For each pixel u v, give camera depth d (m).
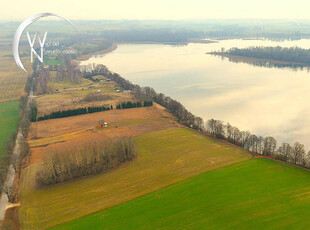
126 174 118.62
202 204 97.56
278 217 90.00
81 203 100.31
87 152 124.69
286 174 114.75
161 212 94.31
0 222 91.25
